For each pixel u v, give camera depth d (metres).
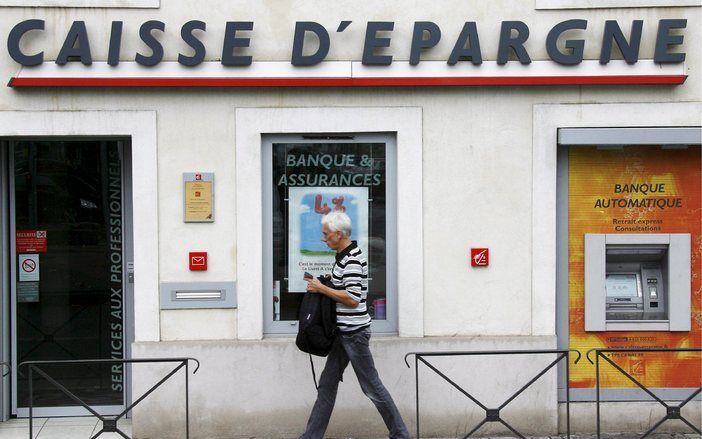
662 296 6.30
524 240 6.05
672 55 5.95
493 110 6.02
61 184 6.38
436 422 6.02
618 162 6.16
